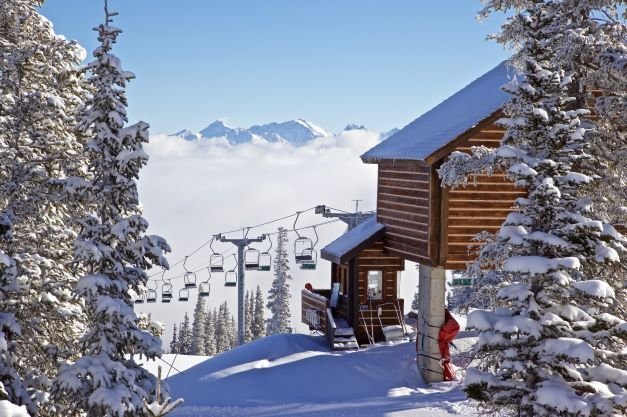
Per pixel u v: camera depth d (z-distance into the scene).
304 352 29.16
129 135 15.88
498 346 14.11
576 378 13.55
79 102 19.11
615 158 17.84
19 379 15.51
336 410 22.77
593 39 17.66
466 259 26.11
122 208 16.44
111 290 15.66
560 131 14.62
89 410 14.87
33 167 16.73
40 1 20.31
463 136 24.97
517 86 14.95
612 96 18.41
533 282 14.28
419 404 22.50
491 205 26.19
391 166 29.91
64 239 17.86
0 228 15.33
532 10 15.48
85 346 15.83
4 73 17.44
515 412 14.66
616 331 13.62
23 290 16.03
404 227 28.50
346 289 32.91
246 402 24.67
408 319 33.72
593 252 14.29
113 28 15.88
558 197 14.09
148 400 15.46
